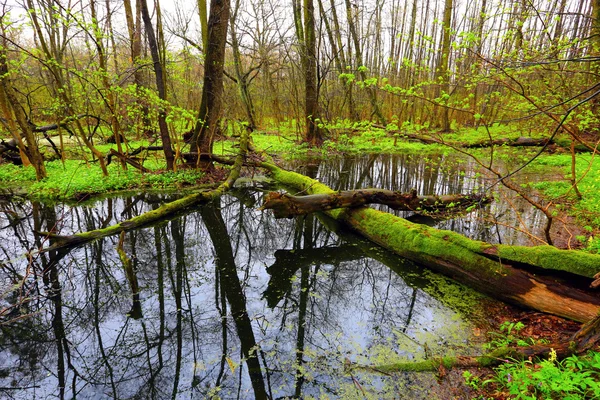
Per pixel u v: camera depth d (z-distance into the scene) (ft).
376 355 10.53
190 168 32.17
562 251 11.78
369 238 18.60
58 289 14.94
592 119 18.56
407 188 31.27
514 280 12.26
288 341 11.55
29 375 10.46
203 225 23.17
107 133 49.96
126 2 39.68
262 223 23.72
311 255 18.83
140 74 32.65
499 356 9.31
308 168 40.83
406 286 14.70
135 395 9.55
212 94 30.48
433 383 9.07
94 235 19.29
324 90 53.83
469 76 13.93
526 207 22.53
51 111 29.35
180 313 13.51
